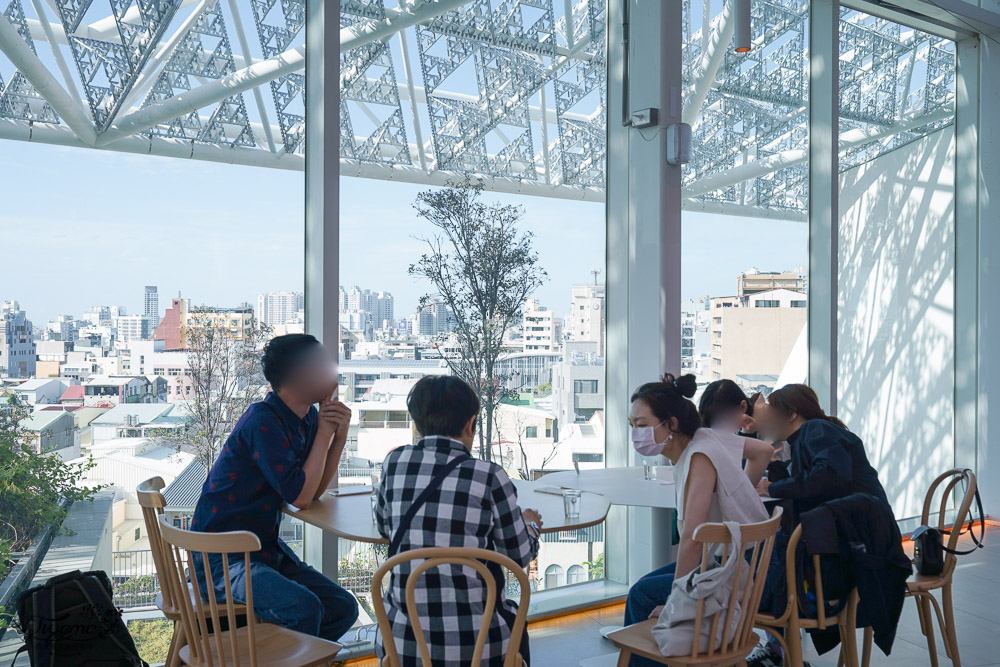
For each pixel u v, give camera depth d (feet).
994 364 18.72
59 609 7.34
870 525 8.05
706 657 6.99
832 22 16.28
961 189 19.34
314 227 11.07
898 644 11.33
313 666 6.97
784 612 8.07
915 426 18.79
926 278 18.86
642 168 13.41
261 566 8.03
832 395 16.44
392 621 6.34
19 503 9.30
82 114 9.76
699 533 6.77
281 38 11.05
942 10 17.25
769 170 16.10
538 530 7.51
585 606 12.84
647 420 8.15
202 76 10.54
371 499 9.34
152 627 10.07
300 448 8.80
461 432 6.71
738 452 8.25
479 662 5.93
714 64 14.99
